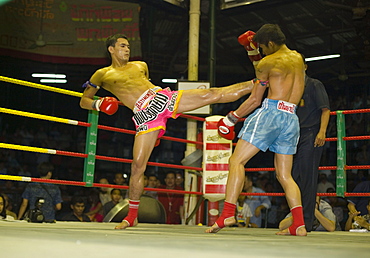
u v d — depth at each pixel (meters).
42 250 1.29
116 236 2.08
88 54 9.27
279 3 7.47
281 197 8.69
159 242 1.73
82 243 1.57
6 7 8.94
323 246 1.78
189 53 6.86
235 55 13.07
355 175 10.26
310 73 13.02
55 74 12.29
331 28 11.16
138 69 3.48
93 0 9.27
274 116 2.88
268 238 2.47
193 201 6.09
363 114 11.79
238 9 7.71
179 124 13.82
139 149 3.28
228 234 2.90
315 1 9.83
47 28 9.21
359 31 9.97
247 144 2.89
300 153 3.91
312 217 3.89
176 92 3.32
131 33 9.23
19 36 9.05
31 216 4.18
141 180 3.32
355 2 9.27
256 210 6.84
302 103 3.96
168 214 6.96
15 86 12.55
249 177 7.09
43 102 12.92
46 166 5.65
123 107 13.07
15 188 8.74
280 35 3.07
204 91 3.27
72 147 12.02
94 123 4.33
